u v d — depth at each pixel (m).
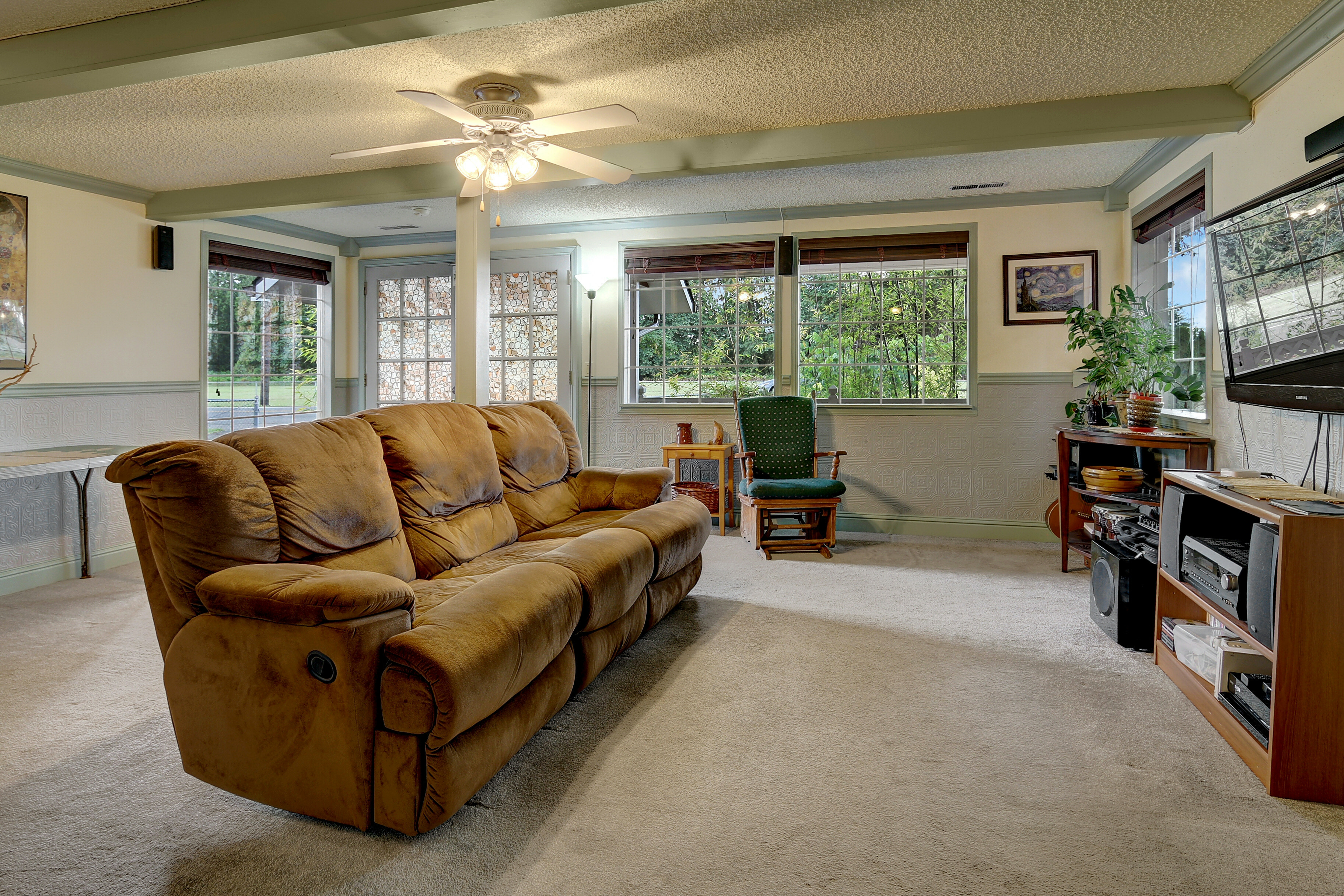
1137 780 2.00
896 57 2.82
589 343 5.90
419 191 4.23
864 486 5.36
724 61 2.84
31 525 4.00
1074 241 4.94
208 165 4.15
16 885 1.54
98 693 2.54
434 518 2.75
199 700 1.82
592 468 3.96
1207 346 3.64
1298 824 1.80
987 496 5.17
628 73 2.95
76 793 1.91
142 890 1.54
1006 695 2.56
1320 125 2.64
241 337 5.62
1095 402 4.43
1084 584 4.00
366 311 6.43
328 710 1.70
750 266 5.55
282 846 1.69
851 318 5.50
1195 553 2.52
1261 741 2.04
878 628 3.27
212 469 1.87
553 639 2.08
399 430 2.74
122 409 4.60
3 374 3.97
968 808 1.86
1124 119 3.21
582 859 1.66
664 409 5.76
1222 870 1.62
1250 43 2.74
